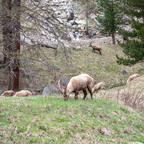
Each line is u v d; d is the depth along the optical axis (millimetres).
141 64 81500
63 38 48719
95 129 23703
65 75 66062
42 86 57344
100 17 99000
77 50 85688
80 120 24312
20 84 57500
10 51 45062
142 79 52281
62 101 28906
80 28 116000
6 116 21859
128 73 73188
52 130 21188
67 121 23594
